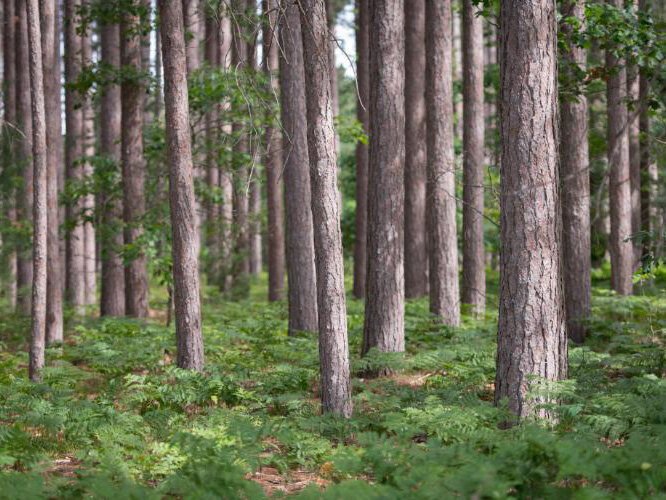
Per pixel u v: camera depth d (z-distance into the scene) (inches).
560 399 294.8
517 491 200.1
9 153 762.8
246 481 211.0
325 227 324.8
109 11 630.5
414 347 517.0
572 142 553.9
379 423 304.0
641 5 591.8
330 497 192.7
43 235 435.5
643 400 286.0
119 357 472.4
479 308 689.6
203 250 908.6
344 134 729.0
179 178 428.8
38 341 432.5
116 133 759.1
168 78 428.5
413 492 195.3
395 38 448.8
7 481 206.8
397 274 456.1
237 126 681.0
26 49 798.5
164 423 313.1
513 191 292.0
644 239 440.5
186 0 597.9
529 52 288.8
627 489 191.2
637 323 568.1
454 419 275.0
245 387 403.2
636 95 689.0
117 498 199.2
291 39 581.9
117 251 649.6
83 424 292.4
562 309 295.4
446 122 636.1
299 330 597.3
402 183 456.8
